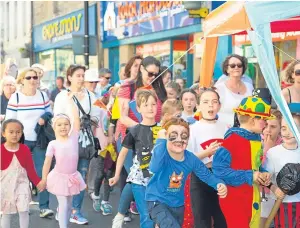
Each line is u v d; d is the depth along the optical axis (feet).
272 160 17.83
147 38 58.29
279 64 38.52
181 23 50.70
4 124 20.84
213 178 16.22
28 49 101.40
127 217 24.75
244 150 16.16
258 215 16.49
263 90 17.92
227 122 20.70
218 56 45.01
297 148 17.81
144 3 58.39
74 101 24.89
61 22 84.84
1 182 20.77
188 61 52.29
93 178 28.78
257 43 16.20
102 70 38.99
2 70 36.14
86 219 24.77
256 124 16.19
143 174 19.16
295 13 16.31
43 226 24.45
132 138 19.60
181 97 22.88
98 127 25.77
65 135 22.52
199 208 17.95
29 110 25.99
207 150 17.33
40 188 21.54
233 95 21.30
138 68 23.57
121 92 22.63
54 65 90.74
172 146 16.06
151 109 19.45
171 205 16.44
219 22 20.01
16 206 20.83
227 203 16.42
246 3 16.71
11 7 111.34
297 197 17.75
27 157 21.20
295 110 20.65
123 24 64.13
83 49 48.29
